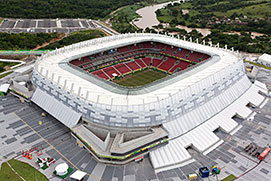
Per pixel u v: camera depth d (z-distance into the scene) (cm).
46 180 10444
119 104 11819
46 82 14675
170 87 13588
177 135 12594
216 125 13850
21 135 13225
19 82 17100
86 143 11738
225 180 10588
